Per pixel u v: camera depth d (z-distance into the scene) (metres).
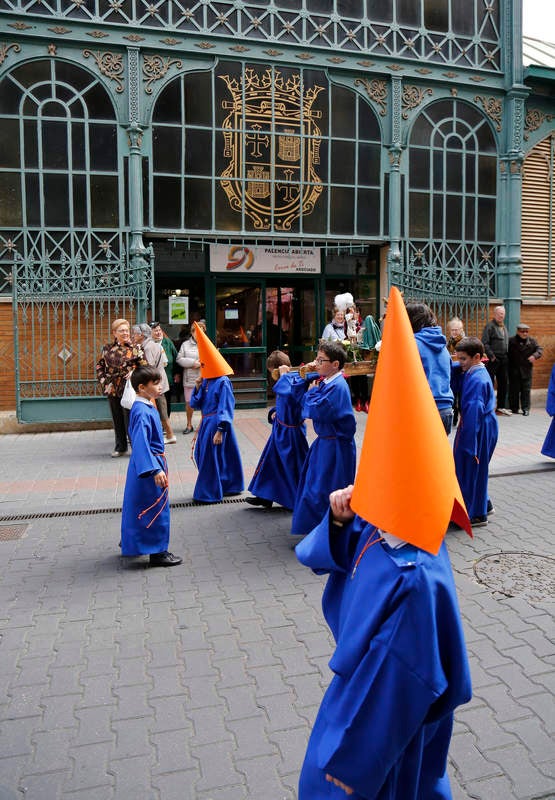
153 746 3.08
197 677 3.68
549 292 14.52
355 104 12.67
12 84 11.09
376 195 12.98
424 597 1.86
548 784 2.78
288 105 12.29
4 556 5.69
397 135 12.88
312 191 12.58
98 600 4.74
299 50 12.21
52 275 11.61
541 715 3.25
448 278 13.26
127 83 11.47
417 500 1.86
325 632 4.20
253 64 12.03
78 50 11.26
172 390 12.92
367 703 1.84
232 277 13.02
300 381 6.59
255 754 3.01
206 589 4.91
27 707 3.43
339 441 5.55
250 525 6.45
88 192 11.50
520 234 14.04
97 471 8.64
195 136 11.89
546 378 14.38
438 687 1.83
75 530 6.40
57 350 11.41
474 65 13.32
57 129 11.33
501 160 13.76
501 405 12.91
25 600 4.76
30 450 9.98
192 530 6.32
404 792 2.00
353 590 2.01
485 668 3.70
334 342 5.55
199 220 12.04
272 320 13.70
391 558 1.92
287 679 3.64
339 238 12.77
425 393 1.95
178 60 11.67
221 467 7.34
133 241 11.66
